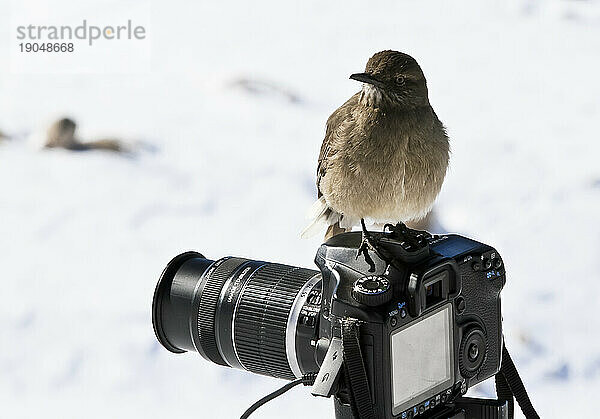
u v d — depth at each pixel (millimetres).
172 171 15633
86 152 16062
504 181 15477
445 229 14547
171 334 7863
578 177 15500
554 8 19922
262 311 7379
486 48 18875
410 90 7930
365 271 6469
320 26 19344
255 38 19125
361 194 8172
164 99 17469
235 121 16844
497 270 6902
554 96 17531
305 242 14117
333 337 6453
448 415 6840
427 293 6551
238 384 11750
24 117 16875
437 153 8133
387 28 19484
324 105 17359
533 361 12172
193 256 7957
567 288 13336
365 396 6305
